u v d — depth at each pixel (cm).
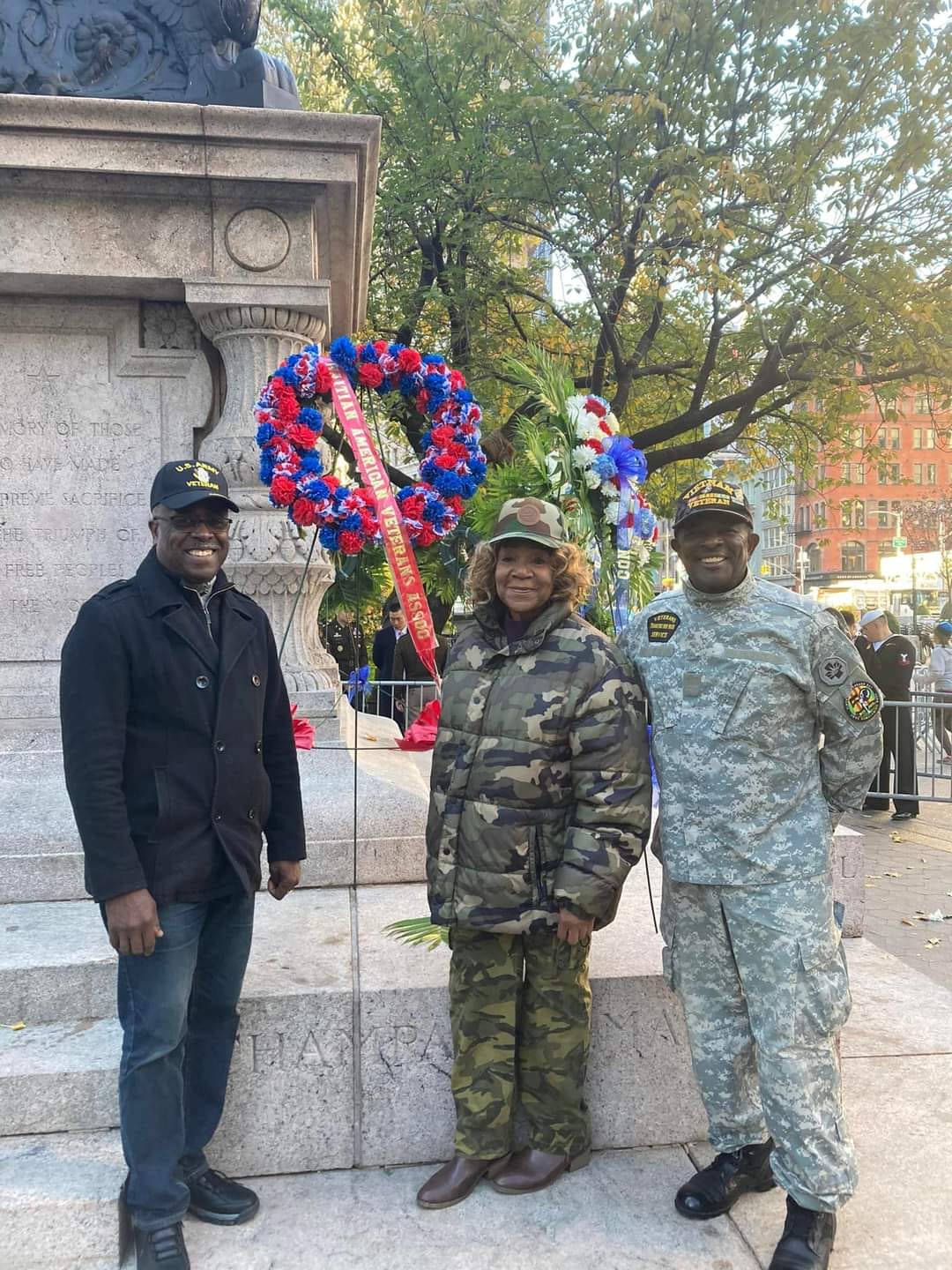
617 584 354
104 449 412
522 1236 249
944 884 645
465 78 1211
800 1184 229
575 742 243
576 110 1141
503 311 1401
